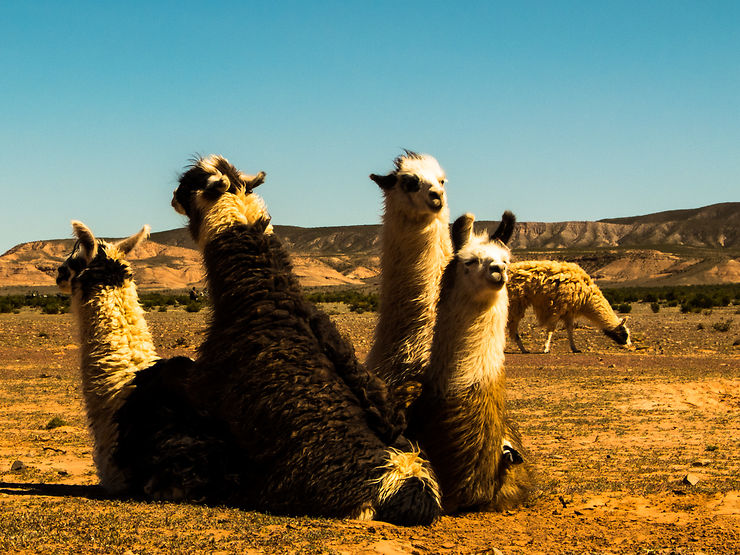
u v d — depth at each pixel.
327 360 6.64
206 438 6.68
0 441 12.34
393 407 6.80
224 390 6.59
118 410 7.38
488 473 6.93
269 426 6.38
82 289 7.70
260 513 6.31
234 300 6.72
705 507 7.80
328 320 6.93
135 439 7.14
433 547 5.65
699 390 17.81
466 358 6.77
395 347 7.83
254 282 6.73
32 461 10.57
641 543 6.29
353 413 6.49
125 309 7.73
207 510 6.35
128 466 7.24
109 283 7.70
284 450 6.35
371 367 8.00
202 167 7.21
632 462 10.60
